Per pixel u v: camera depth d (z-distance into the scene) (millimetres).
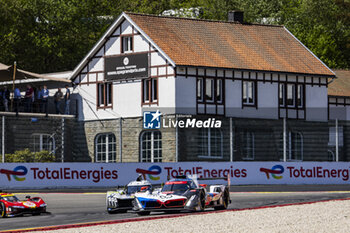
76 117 110188
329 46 171625
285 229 48031
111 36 108125
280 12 177125
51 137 103562
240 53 108812
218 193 61938
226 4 168250
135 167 89500
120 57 106625
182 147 99312
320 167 94688
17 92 100125
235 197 76312
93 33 151000
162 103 101250
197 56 103250
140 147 103188
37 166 86375
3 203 60250
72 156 109000
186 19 111312
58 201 73438
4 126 96625
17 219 58219
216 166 91438
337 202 67688
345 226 49438
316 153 110688
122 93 106125
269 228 48531
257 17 176250
